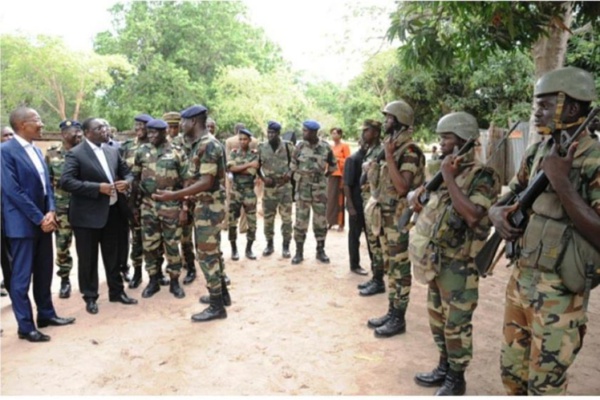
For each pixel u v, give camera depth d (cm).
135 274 501
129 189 444
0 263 365
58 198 462
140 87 2397
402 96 1112
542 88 187
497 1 305
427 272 262
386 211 362
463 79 1021
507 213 205
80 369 312
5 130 539
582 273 180
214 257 397
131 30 2459
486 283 506
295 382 296
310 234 786
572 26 545
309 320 402
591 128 192
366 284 484
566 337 188
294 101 2186
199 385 291
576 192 173
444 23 400
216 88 2308
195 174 388
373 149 466
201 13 2616
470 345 266
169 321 401
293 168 596
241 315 414
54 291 485
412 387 289
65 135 476
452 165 248
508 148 834
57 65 2048
